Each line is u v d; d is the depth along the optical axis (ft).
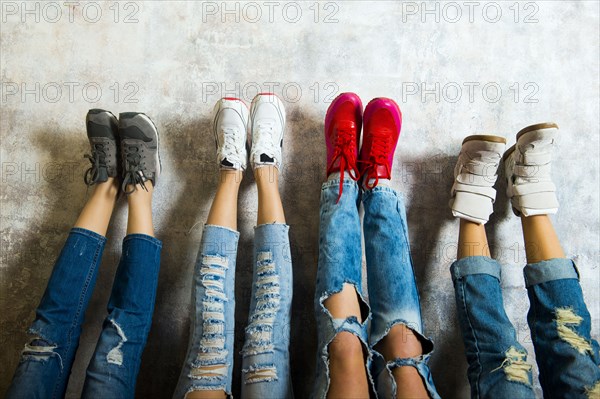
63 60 4.49
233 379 4.20
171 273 4.31
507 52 4.52
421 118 4.50
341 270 3.54
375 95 4.51
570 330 3.32
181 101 4.48
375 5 4.53
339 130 4.09
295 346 4.25
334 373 3.21
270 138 4.12
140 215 3.95
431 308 4.34
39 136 4.44
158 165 4.18
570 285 3.46
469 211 3.94
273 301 3.60
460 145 4.48
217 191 4.06
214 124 4.21
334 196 3.91
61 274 3.62
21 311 4.29
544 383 3.40
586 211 4.42
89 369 3.41
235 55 4.51
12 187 4.39
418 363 3.33
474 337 3.47
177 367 4.24
